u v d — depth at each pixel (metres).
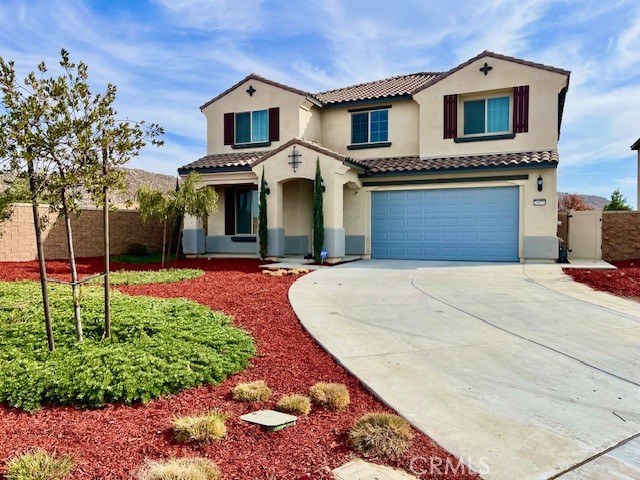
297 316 8.32
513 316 8.57
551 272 13.61
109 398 4.81
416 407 4.77
